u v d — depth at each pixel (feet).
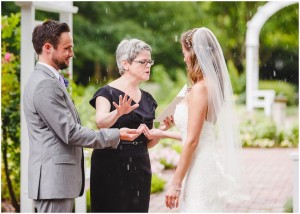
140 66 15.97
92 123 42.50
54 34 13.80
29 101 13.69
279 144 53.21
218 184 14.90
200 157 14.75
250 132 53.93
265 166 39.78
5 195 26.76
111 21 74.02
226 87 15.10
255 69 64.54
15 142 25.22
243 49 83.97
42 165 13.65
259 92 63.72
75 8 23.68
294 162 20.86
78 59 75.00
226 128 15.17
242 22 83.30
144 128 15.56
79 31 72.33
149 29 75.87
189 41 14.84
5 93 25.09
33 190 13.74
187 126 14.61
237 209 26.12
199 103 14.39
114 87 16.08
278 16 84.07
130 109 14.97
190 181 14.82
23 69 21.59
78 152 14.14
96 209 16.06
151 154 37.55
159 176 32.01
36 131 13.73
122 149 15.80
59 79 14.03
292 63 88.84
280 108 64.08
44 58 13.93
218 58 14.97
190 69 14.84
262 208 26.37
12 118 25.05
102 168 15.85
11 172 25.94
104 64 76.89
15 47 31.27
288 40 85.87
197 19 78.89
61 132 13.50
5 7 59.62
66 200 13.92
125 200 15.83
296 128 54.54
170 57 77.61
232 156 15.19
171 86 72.23
